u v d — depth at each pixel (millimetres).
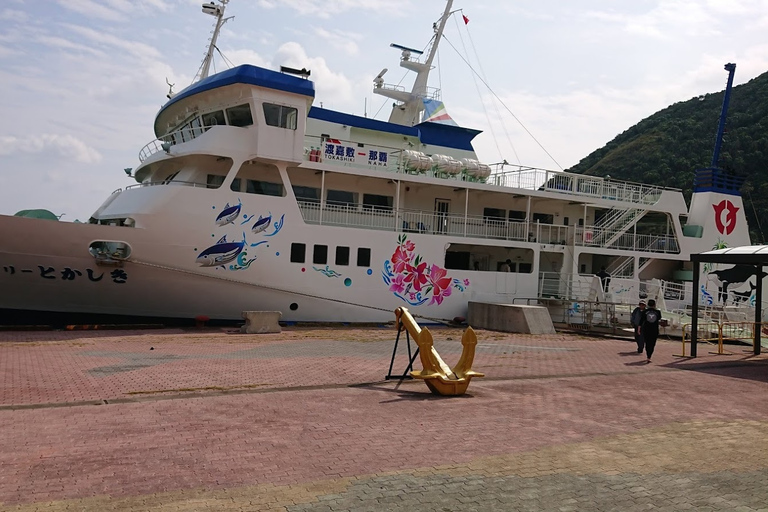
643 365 14742
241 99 19328
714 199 30531
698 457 6820
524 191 24953
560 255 26797
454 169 23703
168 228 17938
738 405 10000
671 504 5371
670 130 84812
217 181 20266
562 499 5410
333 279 20719
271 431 7449
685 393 11008
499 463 6418
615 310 23516
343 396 9758
